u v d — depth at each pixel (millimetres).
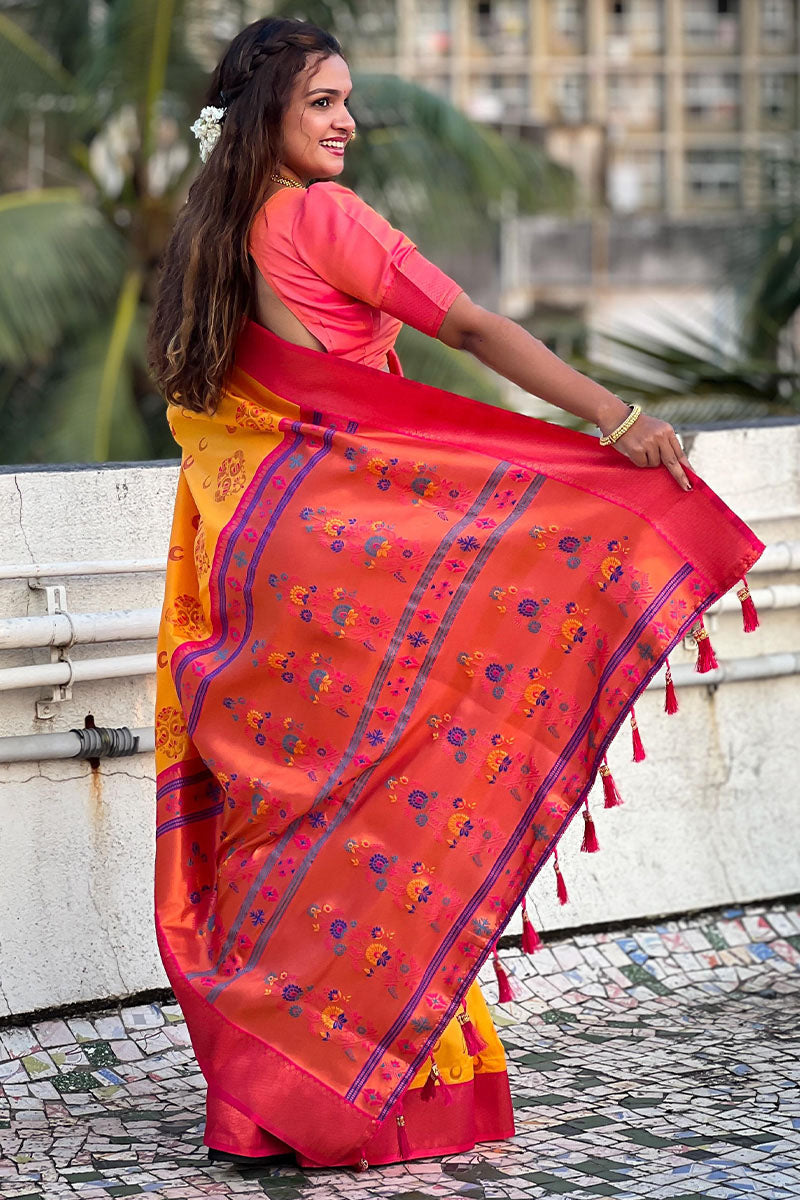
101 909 3846
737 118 31734
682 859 4527
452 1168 3051
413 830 3059
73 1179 3031
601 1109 3352
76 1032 3754
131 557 3891
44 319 12922
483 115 29969
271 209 3113
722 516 3018
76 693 3814
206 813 3342
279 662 3115
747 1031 3914
